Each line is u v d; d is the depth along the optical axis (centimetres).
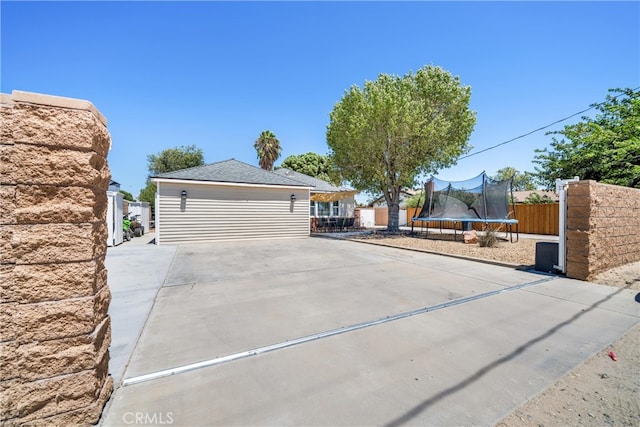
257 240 1267
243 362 251
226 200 1238
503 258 767
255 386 215
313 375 231
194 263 724
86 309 174
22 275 158
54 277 166
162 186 1124
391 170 1426
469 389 213
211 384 218
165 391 208
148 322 345
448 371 238
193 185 1173
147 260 764
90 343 175
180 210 1152
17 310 158
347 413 185
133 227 1491
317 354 266
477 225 1788
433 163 1470
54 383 166
